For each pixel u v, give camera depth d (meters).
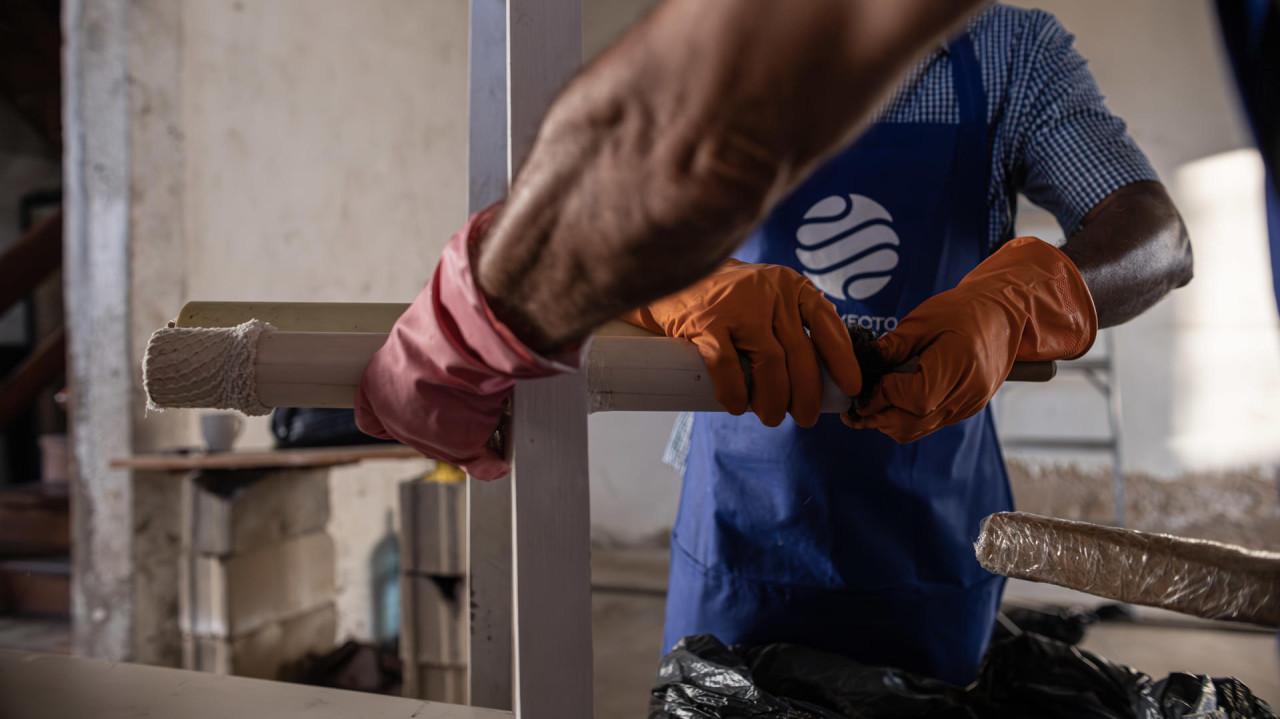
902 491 0.85
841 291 0.90
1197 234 3.29
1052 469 3.39
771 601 0.88
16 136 4.70
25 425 4.62
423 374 0.38
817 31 0.15
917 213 0.89
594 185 0.20
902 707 0.69
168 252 2.04
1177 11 3.27
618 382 0.47
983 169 0.88
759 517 0.88
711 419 0.93
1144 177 0.82
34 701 0.51
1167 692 0.64
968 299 0.52
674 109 0.17
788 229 0.92
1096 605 2.43
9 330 4.72
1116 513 3.24
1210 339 3.28
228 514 1.75
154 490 2.02
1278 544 3.15
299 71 2.39
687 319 0.49
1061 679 0.75
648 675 2.04
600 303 0.24
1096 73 3.35
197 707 0.50
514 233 0.23
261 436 2.33
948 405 0.49
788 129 0.16
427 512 1.70
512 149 0.46
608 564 3.26
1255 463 3.24
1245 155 3.22
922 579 0.87
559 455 0.46
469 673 0.70
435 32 2.95
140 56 1.97
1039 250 0.59
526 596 0.46
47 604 2.72
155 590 2.01
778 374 0.47
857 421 0.51
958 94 0.88
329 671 2.08
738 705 0.66
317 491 2.14
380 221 2.71
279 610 1.95
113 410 1.96
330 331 0.56
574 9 0.46
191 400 0.45
